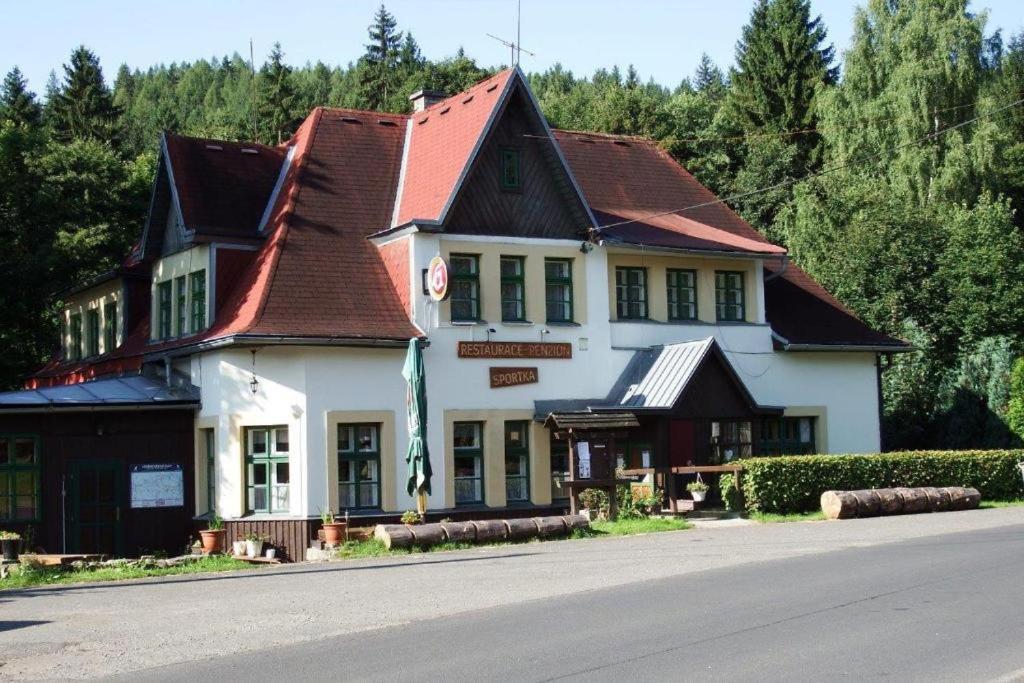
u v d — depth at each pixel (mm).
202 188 29328
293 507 26016
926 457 30578
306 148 30219
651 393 29031
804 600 14281
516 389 28703
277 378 26328
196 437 27906
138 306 34188
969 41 54219
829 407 33969
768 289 35500
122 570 21250
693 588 15828
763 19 71875
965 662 10484
